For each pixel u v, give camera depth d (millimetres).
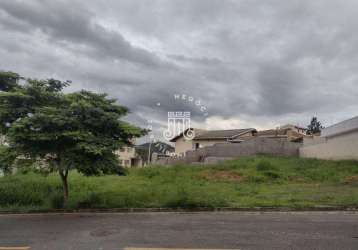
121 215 9719
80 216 9742
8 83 13297
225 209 9820
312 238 6410
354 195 11047
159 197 11828
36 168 10625
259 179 16094
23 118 10398
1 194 12180
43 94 11125
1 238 7125
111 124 10906
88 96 11359
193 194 11836
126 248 6062
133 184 16125
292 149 26188
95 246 6262
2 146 10672
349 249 5699
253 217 8703
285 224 7684
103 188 14930
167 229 7539
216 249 5859
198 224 7980
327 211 9281
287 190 12961
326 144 22859
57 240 6805
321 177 16203
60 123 10078
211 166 20484
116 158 11086
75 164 10180
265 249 5793
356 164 18969
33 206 11258
